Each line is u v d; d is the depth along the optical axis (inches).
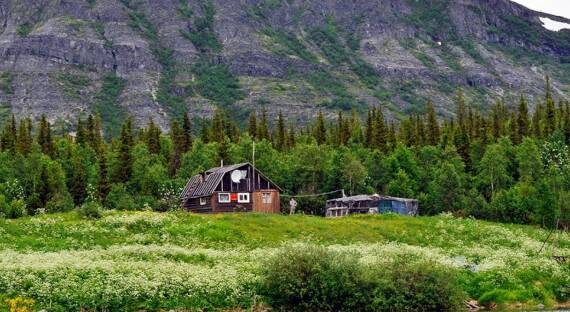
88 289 2079.2
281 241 3282.5
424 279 2304.4
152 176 5334.6
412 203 4884.4
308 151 5718.5
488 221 4630.9
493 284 2625.5
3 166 5600.4
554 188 4503.0
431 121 7367.1
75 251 2669.8
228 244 3107.8
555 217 4308.6
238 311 2150.6
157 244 2987.2
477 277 2677.2
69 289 2065.7
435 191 5182.1
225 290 2240.4
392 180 5585.6
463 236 3641.7
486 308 2477.9
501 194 4869.6
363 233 3590.1
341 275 2251.5
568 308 2495.1
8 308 1889.8
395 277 2309.3
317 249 2326.5
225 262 2625.5
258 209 4579.2
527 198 4653.1
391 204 4781.0
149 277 2263.8
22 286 2071.9
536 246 3417.8
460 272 2733.8
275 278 2244.1
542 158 6053.2
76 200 5270.7
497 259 2967.5
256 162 5762.8
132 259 2578.7
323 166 5689.0
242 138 6550.2
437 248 3243.1
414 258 2896.2
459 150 6505.9
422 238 3553.2
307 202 5428.2
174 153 6535.4
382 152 6471.5
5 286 2055.9
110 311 2018.9
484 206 4884.4
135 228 3248.0
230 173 4542.3
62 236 3002.0
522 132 7037.4
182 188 5383.9
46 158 5797.2
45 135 6894.7
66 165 5984.3
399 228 3747.5
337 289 2231.8
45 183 4960.6
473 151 6501.0
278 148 7204.7
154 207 4923.7
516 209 4699.8
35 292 2032.5
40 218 3348.9
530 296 2566.4
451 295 2294.5
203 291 2210.9
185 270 2389.3
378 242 3346.5
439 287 2285.9
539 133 6889.8
